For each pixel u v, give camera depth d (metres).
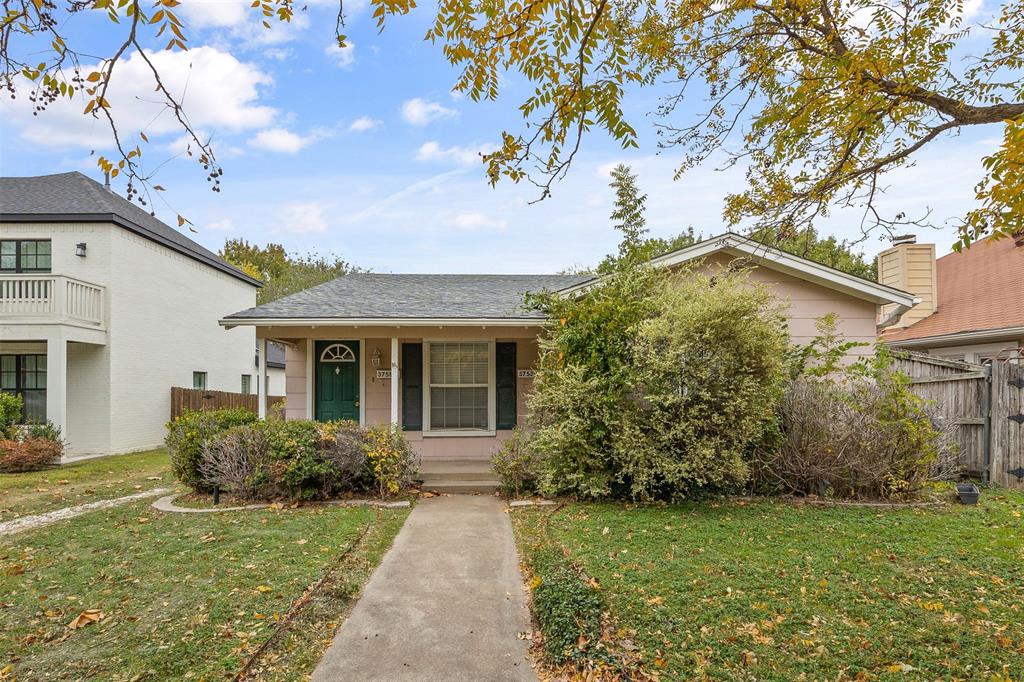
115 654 3.71
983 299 13.76
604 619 4.05
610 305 8.11
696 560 5.21
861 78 4.79
